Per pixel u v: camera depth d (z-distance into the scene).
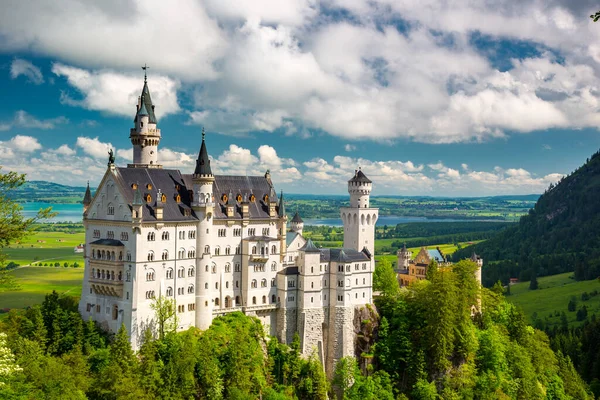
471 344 197.50
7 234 84.19
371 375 190.25
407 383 191.12
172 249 166.00
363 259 198.38
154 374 143.12
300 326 189.25
